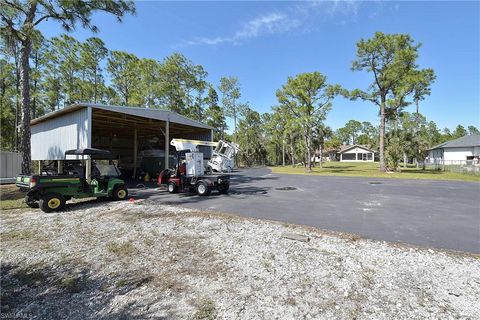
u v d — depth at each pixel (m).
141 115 16.20
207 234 5.81
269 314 3.01
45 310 3.29
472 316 2.94
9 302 3.48
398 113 28.00
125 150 28.31
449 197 10.89
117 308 3.25
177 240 5.46
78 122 14.43
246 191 12.82
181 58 33.50
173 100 32.94
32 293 3.68
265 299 3.32
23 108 12.64
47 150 17.48
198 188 11.47
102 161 10.03
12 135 27.73
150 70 31.91
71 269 4.31
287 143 49.34
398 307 3.12
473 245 5.11
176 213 7.75
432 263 4.29
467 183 16.41
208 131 21.58
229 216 7.36
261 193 12.12
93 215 7.71
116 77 30.56
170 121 17.89
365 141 83.75
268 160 58.97
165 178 13.47
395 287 3.57
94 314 3.15
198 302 3.29
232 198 10.65
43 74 26.02
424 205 9.12
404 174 23.81
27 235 5.96
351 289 3.52
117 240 5.55
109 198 10.48
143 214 7.67
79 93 27.58
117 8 12.83
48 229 6.39
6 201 9.98
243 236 5.65
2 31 12.36
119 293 3.57
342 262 4.34
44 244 5.41
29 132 12.77
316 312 3.04
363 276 3.88
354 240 5.36
